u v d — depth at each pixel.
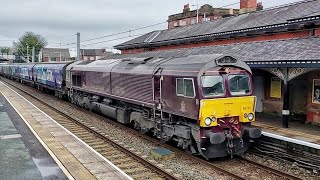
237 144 12.28
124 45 35.34
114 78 18.30
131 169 10.78
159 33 32.81
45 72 35.34
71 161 10.98
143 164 11.28
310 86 15.75
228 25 23.00
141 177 9.98
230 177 10.14
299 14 17.80
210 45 23.75
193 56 12.94
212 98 11.38
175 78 12.61
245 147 12.53
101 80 20.27
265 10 22.47
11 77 63.34
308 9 17.91
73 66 26.64
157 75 13.90
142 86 15.21
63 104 27.14
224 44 21.52
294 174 10.90
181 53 22.66
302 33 17.11
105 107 19.84
